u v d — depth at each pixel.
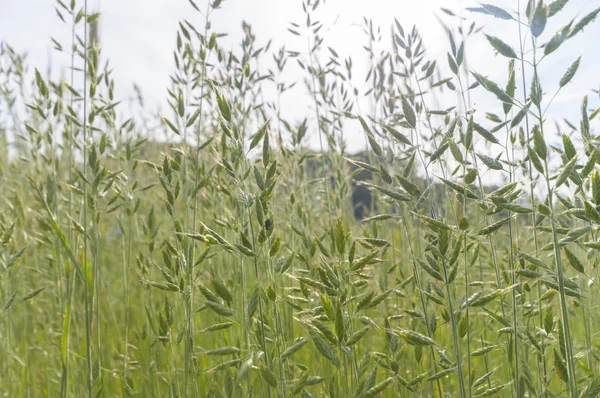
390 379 1.77
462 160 1.61
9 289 2.97
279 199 3.50
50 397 3.06
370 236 2.22
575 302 2.27
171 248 1.97
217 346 3.03
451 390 2.55
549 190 1.43
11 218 3.36
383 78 3.08
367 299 1.76
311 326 1.68
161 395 2.77
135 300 3.86
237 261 2.72
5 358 3.12
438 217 1.79
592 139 1.63
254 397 2.30
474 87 2.05
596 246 1.49
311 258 2.16
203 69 2.37
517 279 1.93
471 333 2.77
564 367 1.61
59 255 2.78
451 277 1.64
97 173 2.38
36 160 3.09
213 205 2.94
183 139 2.32
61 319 2.78
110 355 3.30
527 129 1.57
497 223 1.62
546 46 1.39
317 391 2.39
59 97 3.09
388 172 1.72
